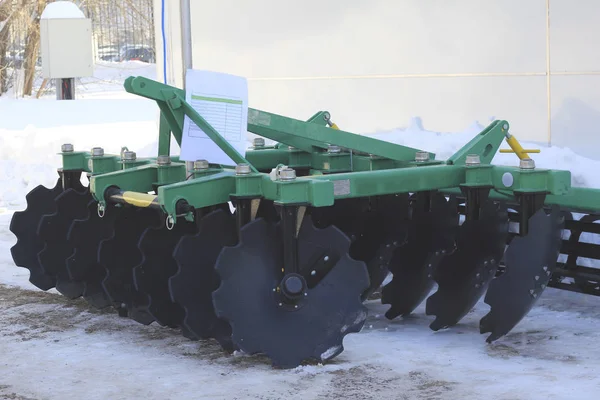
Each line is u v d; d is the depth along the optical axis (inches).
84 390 170.4
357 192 188.9
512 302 192.9
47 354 194.9
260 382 171.0
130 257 216.8
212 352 193.8
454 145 288.2
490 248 207.9
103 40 1306.6
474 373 173.6
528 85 281.7
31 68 971.3
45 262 239.0
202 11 398.3
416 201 224.7
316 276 180.1
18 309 235.8
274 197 177.8
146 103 650.2
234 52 385.4
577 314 216.5
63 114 595.5
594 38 262.4
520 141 285.6
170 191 177.8
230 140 204.8
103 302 230.2
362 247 233.5
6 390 171.5
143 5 1275.8
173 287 184.7
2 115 588.1
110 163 235.0
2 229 348.5
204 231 187.2
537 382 166.6
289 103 365.1
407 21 317.7
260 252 176.9
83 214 238.8
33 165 424.2
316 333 180.2
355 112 339.9
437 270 205.3
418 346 195.0
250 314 176.1
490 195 216.5
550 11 273.4
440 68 308.7
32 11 961.5
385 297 221.5
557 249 195.8
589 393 159.6
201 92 203.3
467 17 298.0
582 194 199.8
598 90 262.8
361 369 177.8
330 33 345.4
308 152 242.4
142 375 178.5
